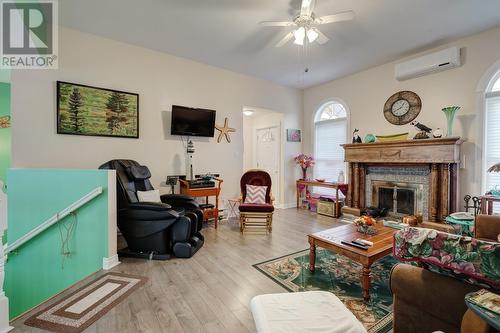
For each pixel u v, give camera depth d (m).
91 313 1.83
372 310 1.91
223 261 2.80
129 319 1.77
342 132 5.40
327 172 5.74
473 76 3.54
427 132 3.93
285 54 4.14
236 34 3.50
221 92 4.81
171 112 4.22
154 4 2.80
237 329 1.69
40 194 2.84
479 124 3.50
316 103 5.88
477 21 3.17
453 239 1.15
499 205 3.42
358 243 2.25
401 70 4.14
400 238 1.34
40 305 1.93
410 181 4.19
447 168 3.58
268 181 4.43
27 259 2.86
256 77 5.30
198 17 3.07
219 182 4.29
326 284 2.30
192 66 4.43
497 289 1.03
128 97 3.77
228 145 4.95
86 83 3.44
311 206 5.56
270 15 3.02
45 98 3.18
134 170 3.23
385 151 4.21
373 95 4.74
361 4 2.79
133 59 3.83
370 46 3.83
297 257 2.92
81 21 3.14
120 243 3.36
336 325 1.11
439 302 1.15
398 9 2.89
